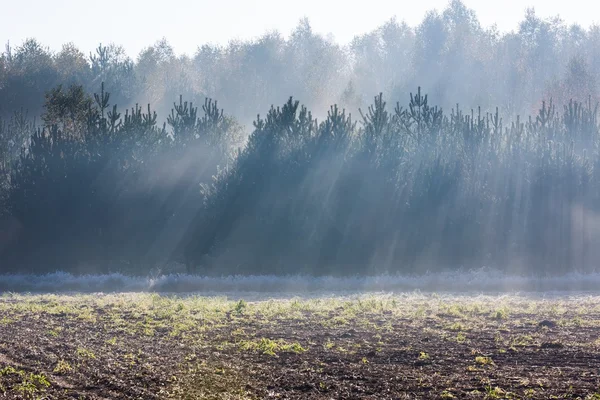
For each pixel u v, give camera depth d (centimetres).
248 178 5722
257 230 5619
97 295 4641
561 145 5947
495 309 3397
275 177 5662
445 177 5616
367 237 5541
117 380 1830
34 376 1853
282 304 3709
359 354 2225
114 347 2370
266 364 2059
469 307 3419
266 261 5600
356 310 3422
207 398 1636
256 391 1709
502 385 1758
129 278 5450
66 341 2505
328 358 2153
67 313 3422
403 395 1662
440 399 1623
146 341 2505
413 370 1964
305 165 5650
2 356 2192
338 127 5897
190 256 5800
